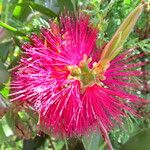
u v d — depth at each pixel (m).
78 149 0.12
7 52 0.12
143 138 0.12
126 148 0.12
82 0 0.11
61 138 0.11
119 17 0.11
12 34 0.11
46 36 0.10
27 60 0.10
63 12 0.11
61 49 0.10
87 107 0.10
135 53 0.11
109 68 0.10
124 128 0.11
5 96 0.11
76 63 0.10
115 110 0.10
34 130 0.12
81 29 0.10
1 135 0.12
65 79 0.10
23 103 0.11
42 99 0.10
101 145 0.12
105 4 0.11
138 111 0.11
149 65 0.11
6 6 0.12
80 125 0.10
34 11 0.12
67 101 0.10
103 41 0.10
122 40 0.10
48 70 0.10
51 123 0.10
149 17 0.11
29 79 0.10
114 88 0.10
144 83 0.11
